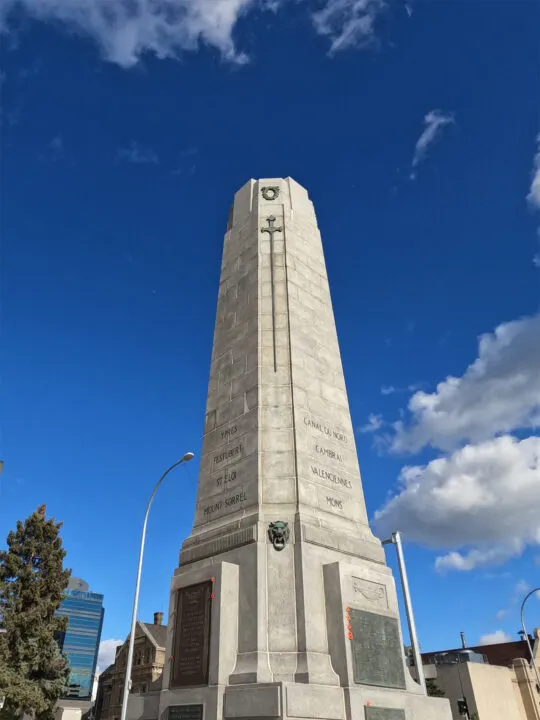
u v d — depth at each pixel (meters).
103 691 61.16
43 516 35.34
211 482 15.02
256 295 17.42
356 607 12.13
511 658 51.47
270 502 13.32
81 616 172.50
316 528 12.91
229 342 17.41
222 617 11.81
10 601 31.36
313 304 17.98
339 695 10.88
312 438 14.77
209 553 13.45
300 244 19.16
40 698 29.11
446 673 38.75
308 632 11.47
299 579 12.02
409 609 18.33
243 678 11.01
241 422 15.18
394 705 11.69
